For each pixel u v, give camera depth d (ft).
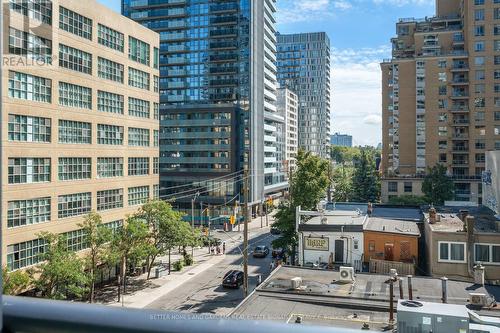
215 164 294.66
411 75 286.25
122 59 141.08
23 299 4.62
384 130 319.88
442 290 61.62
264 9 353.31
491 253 86.28
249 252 188.14
